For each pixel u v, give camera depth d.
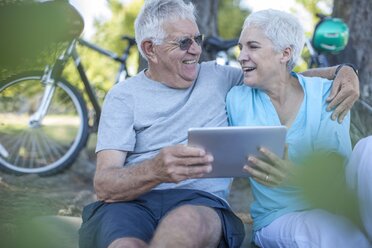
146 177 2.04
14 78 0.84
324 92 2.34
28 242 0.81
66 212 3.78
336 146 0.93
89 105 5.09
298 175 0.80
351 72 2.38
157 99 2.38
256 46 2.29
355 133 3.19
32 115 4.53
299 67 5.64
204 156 1.96
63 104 4.68
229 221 2.19
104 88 6.23
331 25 4.34
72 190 4.33
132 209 2.16
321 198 0.81
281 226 2.21
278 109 2.36
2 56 0.77
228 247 2.17
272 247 2.28
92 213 2.25
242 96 2.38
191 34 2.34
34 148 4.73
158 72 2.40
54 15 0.78
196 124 2.37
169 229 1.92
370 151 1.88
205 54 4.67
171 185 2.29
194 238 1.94
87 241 2.17
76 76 4.90
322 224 0.88
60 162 4.66
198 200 2.21
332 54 4.59
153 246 1.90
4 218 0.87
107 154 2.30
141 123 2.36
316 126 2.26
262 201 2.33
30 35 0.77
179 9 2.36
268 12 2.31
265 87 2.33
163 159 1.97
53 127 4.72
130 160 2.39
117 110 2.37
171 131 2.36
